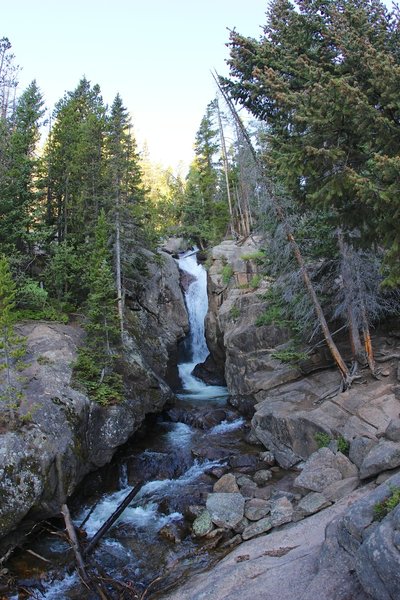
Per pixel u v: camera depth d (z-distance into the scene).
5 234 24.20
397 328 20.55
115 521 14.44
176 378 31.89
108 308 20.11
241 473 16.95
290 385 21.23
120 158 26.69
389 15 10.15
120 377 19.41
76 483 14.86
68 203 29.48
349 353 20.95
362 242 11.65
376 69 8.76
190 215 49.78
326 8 11.91
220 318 30.38
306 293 20.25
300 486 14.31
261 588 8.74
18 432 13.59
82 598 10.93
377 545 6.72
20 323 21.06
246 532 12.43
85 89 38.81
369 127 9.18
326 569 8.25
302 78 12.34
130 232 27.33
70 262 25.12
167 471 17.88
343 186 10.19
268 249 21.22
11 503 12.25
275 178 18.48
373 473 12.77
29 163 26.41
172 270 37.50
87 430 16.42
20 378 15.27
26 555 12.70
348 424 15.66
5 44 29.16
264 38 13.98
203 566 11.43
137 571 11.80
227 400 26.56
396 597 6.29
